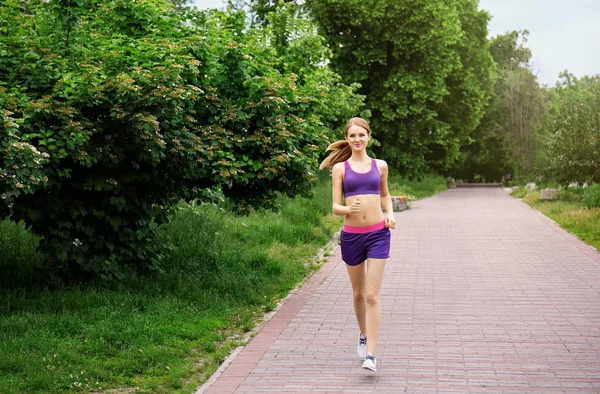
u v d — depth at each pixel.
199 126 9.05
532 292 9.75
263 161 9.11
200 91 8.32
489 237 16.42
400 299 9.36
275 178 9.52
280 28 17.30
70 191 8.58
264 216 15.59
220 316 7.99
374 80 36.81
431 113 36.19
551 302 9.06
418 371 6.09
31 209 8.15
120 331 6.93
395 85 35.50
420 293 9.77
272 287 9.83
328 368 6.20
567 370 6.09
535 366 6.22
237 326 7.81
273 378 5.93
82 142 7.61
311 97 10.02
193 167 8.55
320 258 13.12
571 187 28.39
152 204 9.42
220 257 10.95
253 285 9.68
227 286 9.29
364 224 6.07
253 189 9.71
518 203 29.38
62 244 8.40
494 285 10.33
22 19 8.98
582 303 8.98
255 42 13.08
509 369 6.13
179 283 8.91
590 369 6.12
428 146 42.00
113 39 8.69
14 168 6.79
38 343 6.43
